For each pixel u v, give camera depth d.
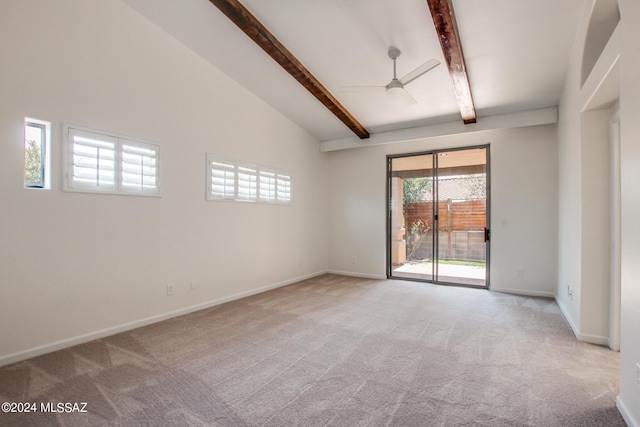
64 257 2.74
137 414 1.83
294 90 4.52
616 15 2.46
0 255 2.40
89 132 2.90
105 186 3.01
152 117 3.41
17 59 2.48
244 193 4.55
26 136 2.58
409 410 1.86
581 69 2.83
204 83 3.97
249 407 1.89
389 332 3.12
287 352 2.66
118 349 2.72
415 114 4.82
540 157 4.56
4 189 2.42
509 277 4.75
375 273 5.92
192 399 1.98
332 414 1.82
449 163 5.33
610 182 2.78
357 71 3.83
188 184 3.78
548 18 2.82
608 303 2.79
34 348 2.57
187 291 3.76
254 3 2.92
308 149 5.93
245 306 4.03
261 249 4.84
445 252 5.38
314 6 2.92
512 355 2.60
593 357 2.55
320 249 6.29
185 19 3.33
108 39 3.04
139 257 3.29
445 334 3.06
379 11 2.90
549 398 1.98
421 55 3.45
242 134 4.52
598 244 2.83
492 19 2.84
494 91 3.98
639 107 1.59
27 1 2.53
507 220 4.77
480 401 1.95
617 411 1.84
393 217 5.87
